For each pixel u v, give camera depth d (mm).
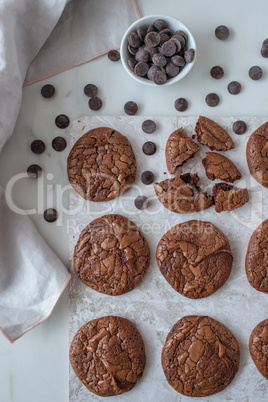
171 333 591
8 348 604
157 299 598
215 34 604
